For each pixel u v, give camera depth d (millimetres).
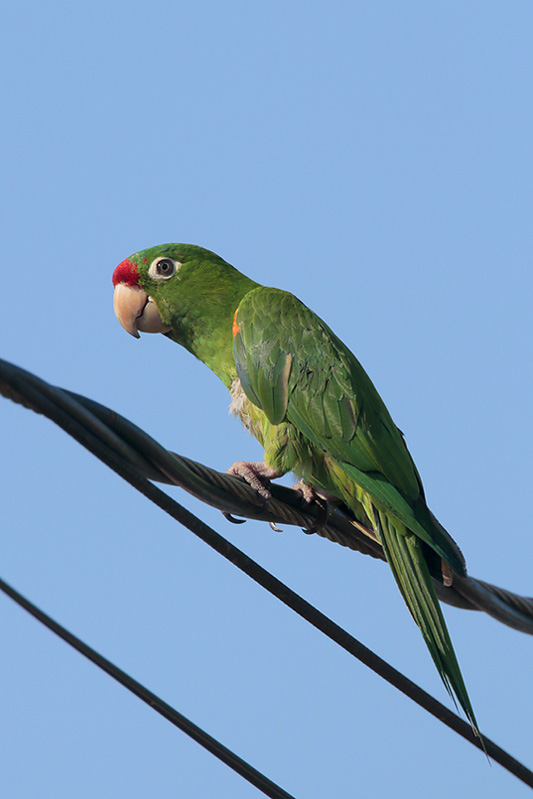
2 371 6047
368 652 8500
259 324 10586
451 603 9945
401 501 9586
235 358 10656
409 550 9586
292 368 10266
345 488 10086
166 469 7504
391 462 9859
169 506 7234
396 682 8672
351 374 10156
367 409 10055
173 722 7414
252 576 7848
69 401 6547
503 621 10078
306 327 10445
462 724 9023
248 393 10516
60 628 6672
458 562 9539
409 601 9453
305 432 10047
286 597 8031
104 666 6953
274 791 7961
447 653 9039
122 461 6988
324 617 8258
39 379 6352
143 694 7191
